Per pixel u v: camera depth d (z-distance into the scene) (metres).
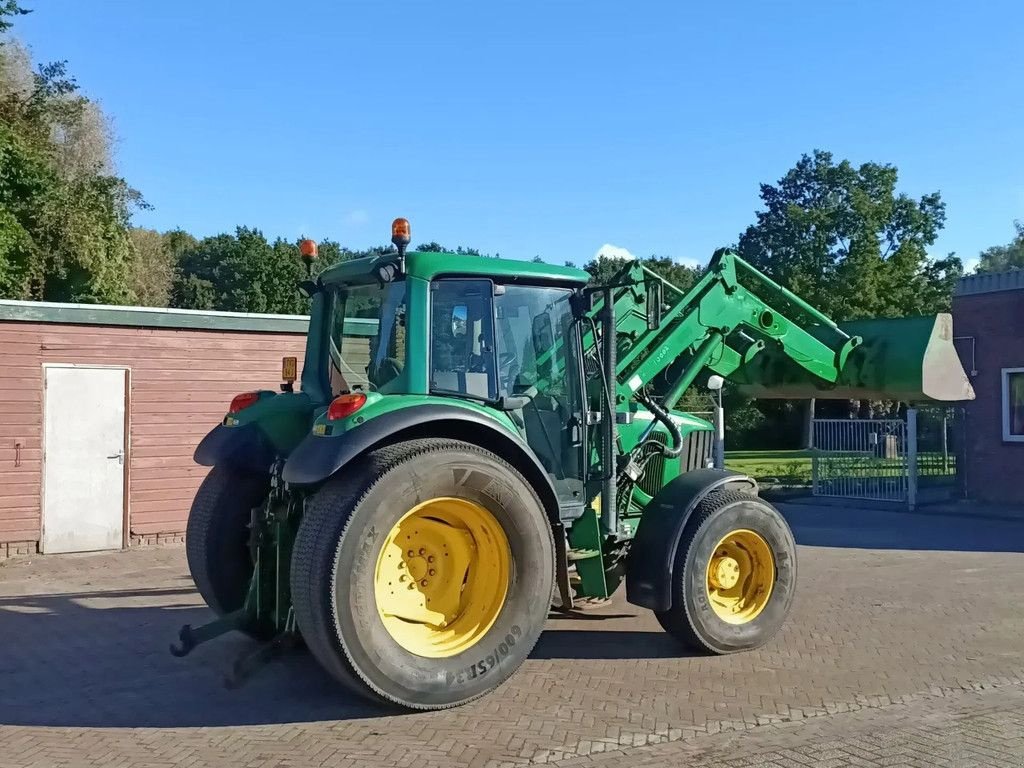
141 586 9.05
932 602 8.39
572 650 6.70
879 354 7.93
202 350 11.72
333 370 6.50
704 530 6.42
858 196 35.56
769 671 6.17
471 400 5.77
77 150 25.09
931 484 18.12
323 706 5.42
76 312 10.80
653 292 7.32
